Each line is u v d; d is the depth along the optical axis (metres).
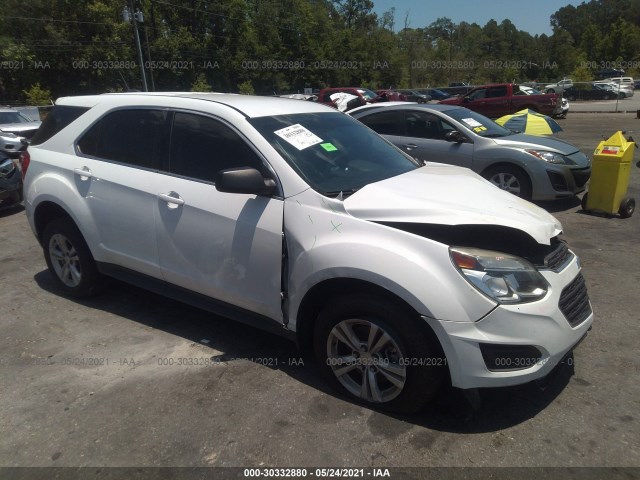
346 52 64.88
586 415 2.92
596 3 127.44
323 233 2.96
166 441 2.75
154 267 3.79
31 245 6.32
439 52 67.25
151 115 3.89
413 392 2.77
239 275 3.33
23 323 4.16
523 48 90.19
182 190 3.55
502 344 2.59
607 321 4.02
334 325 2.98
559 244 3.16
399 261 2.68
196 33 53.50
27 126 15.30
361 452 2.64
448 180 3.54
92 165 4.11
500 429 2.81
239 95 4.18
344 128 4.01
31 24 44.75
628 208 7.02
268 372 3.39
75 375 3.40
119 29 46.66
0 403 3.11
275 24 59.44
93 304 4.50
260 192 3.12
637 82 51.19
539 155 7.16
